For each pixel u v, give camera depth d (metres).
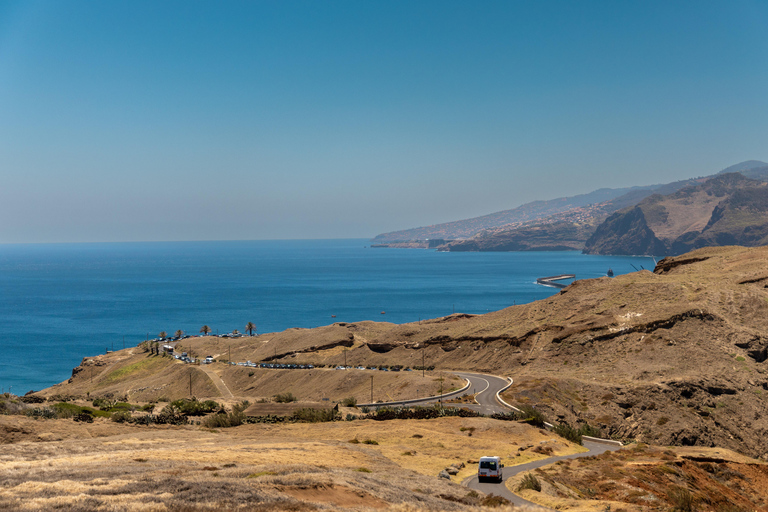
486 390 117.06
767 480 52.66
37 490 23.41
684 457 53.97
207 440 54.19
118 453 38.75
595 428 88.56
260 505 22.55
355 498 27.94
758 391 102.81
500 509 28.80
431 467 46.66
